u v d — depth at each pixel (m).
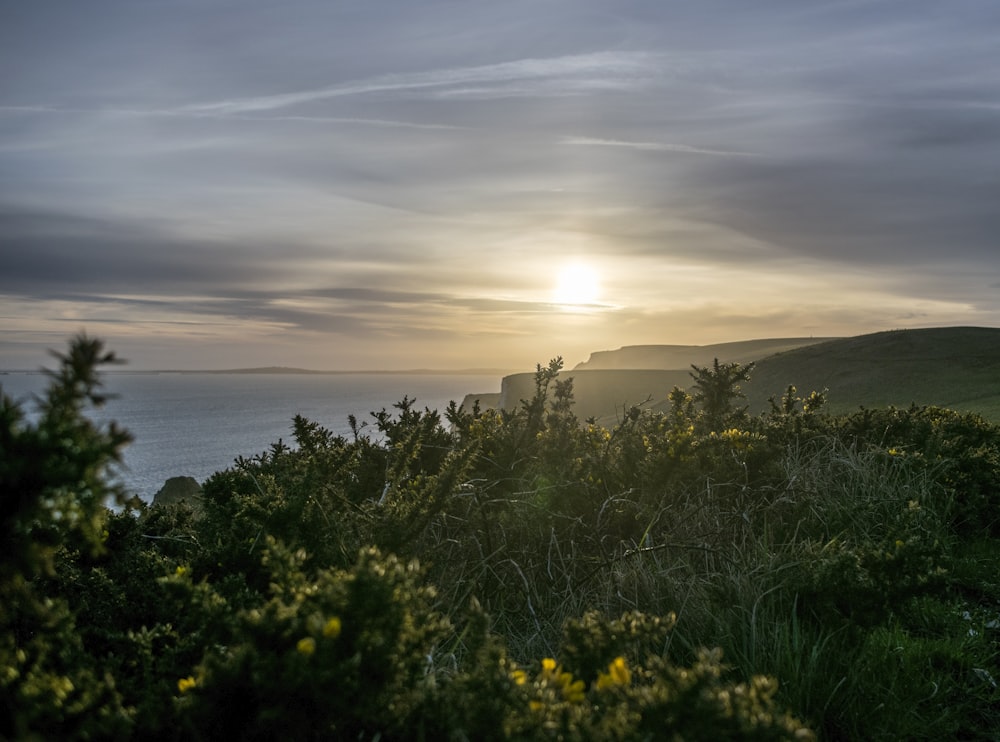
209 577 3.52
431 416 6.14
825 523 5.34
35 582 3.17
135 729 2.20
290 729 2.12
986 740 3.19
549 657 3.48
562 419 6.12
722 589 3.98
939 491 6.27
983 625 4.17
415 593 2.40
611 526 4.99
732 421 7.68
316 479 4.23
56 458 1.67
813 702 3.27
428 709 2.19
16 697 1.98
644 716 1.94
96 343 1.75
